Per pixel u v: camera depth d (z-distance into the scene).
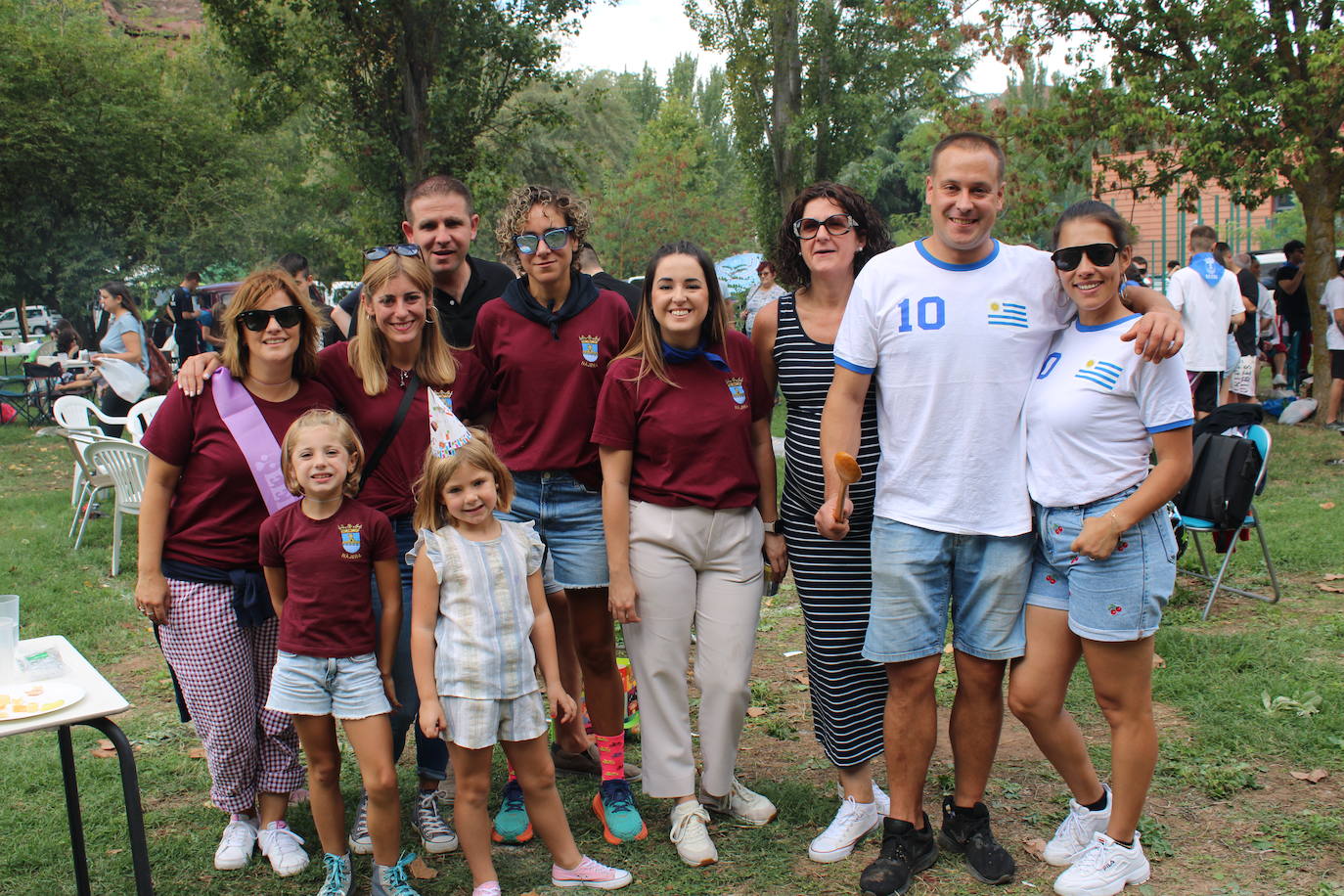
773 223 16.22
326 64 14.22
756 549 3.55
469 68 14.47
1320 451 10.19
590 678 3.65
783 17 15.22
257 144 27.31
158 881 3.42
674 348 3.37
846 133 15.59
